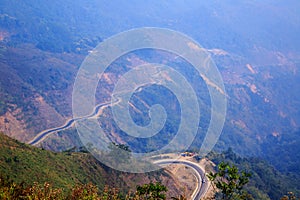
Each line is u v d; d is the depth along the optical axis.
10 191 21.58
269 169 98.69
